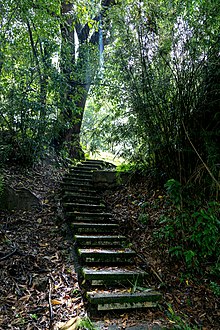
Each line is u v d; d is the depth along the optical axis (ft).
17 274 9.08
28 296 8.28
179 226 10.76
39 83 16.37
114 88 14.33
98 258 10.00
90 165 20.15
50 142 17.80
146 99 12.29
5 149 15.29
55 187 16.24
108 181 17.25
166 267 10.41
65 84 16.84
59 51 17.69
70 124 17.92
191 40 10.85
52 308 7.87
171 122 12.03
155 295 8.50
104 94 18.01
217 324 8.36
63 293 8.52
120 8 12.85
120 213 14.08
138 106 12.49
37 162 17.34
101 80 18.56
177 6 11.15
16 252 10.05
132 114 13.16
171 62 11.64
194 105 11.25
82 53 19.34
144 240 11.81
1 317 7.39
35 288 8.64
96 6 19.17
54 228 12.33
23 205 13.43
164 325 7.67
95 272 9.00
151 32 12.06
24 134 15.92
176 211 11.80
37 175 16.71
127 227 12.75
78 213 13.11
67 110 18.42
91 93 20.39
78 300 8.27
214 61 10.52
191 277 9.98
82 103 21.33
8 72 15.64
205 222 10.58
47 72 16.29
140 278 9.29
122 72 13.05
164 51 11.51
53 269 9.60
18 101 15.24
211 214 10.59
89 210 14.12
